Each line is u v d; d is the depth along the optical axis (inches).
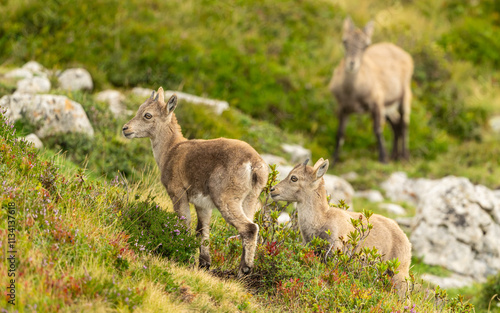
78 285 661.9
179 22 2442.2
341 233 979.9
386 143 2401.6
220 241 1019.3
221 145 897.5
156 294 715.4
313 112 2303.2
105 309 650.8
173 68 2208.4
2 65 2030.0
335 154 2164.1
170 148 978.1
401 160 2218.3
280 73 2353.6
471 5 3061.0
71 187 914.1
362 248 941.8
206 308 756.6
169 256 873.5
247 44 2445.9
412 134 2346.2
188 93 2158.0
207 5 2573.8
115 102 1752.0
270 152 1875.0
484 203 1626.5
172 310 703.1
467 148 2277.3
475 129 2411.4
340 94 2134.6
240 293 832.9
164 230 892.6
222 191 871.1
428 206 1641.2
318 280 872.9
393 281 959.6
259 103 2246.6
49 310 612.7
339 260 920.3
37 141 1293.1
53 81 1793.8
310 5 2765.7
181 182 926.4
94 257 745.6
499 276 1353.3
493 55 2785.4
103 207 888.9
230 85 2249.0
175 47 2281.0
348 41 2065.7
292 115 2268.7
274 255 914.7
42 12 2273.6
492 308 1299.2
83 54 2165.4
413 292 1000.9
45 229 744.3
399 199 1964.8
